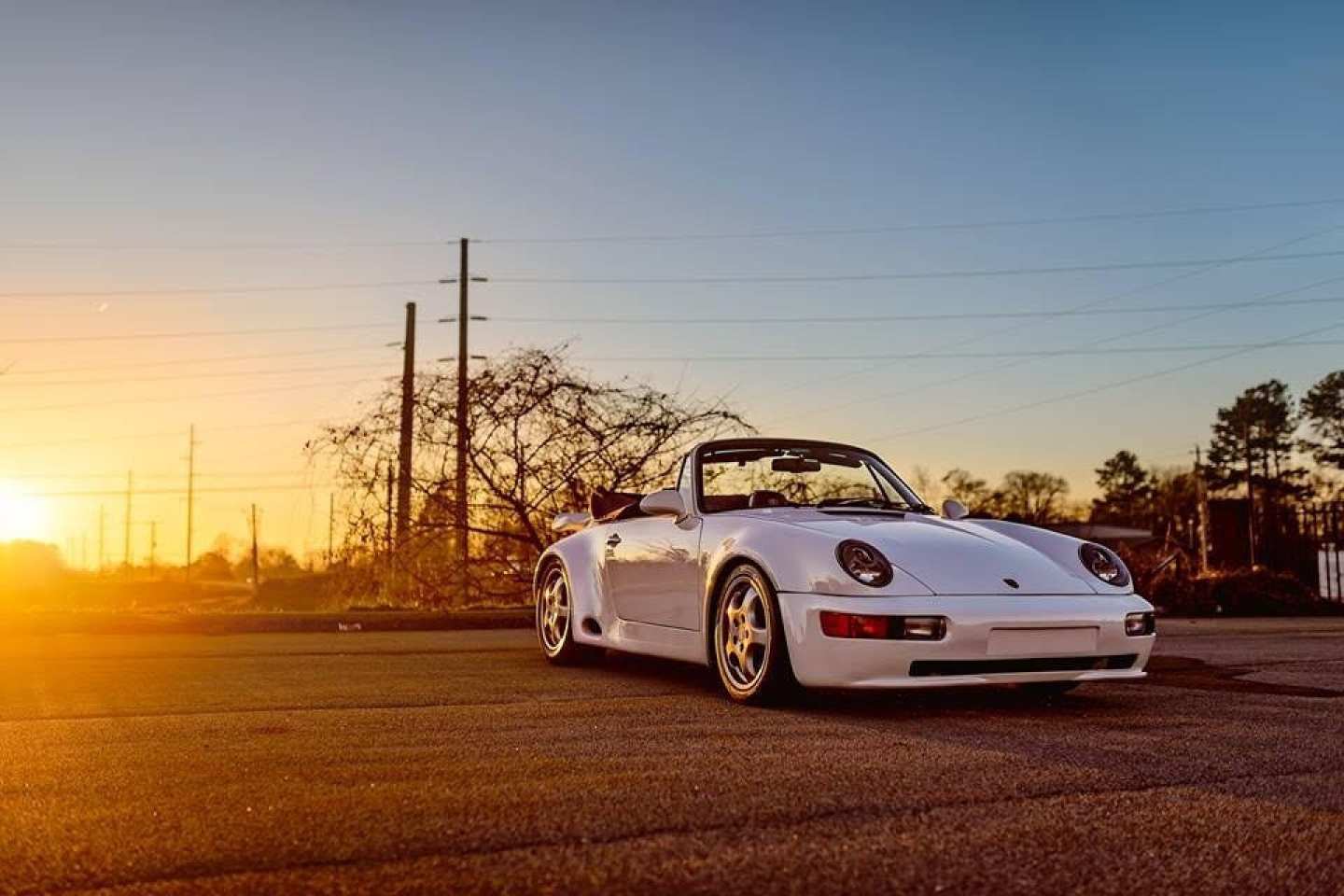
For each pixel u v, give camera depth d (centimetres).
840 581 478
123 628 983
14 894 230
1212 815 293
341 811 295
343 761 364
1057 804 305
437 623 1065
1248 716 468
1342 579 1655
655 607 598
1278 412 6212
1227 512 2514
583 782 330
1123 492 7538
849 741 405
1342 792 320
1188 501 6175
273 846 263
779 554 502
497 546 1251
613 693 550
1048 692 548
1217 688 566
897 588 476
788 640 486
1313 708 491
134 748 389
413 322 2614
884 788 323
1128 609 499
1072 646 485
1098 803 306
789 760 367
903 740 407
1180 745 396
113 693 538
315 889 233
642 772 346
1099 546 536
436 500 1220
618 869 246
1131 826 282
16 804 304
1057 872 245
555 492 1223
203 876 241
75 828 278
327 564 1252
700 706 504
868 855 256
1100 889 234
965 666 475
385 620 1050
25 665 667
